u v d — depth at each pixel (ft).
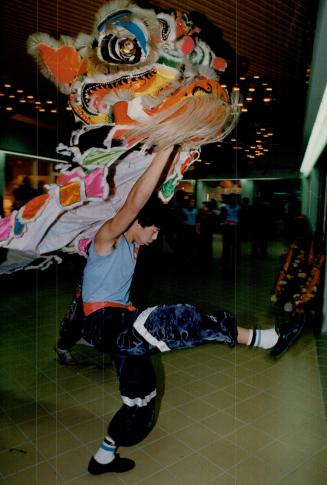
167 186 7.52
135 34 8.30
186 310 6.92
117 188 7.89
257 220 36.68
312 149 24.41
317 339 15.29
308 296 17.43
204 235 32.55
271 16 12.61
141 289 23.79
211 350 14.17
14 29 14.38
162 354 13.82
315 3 9.04
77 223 8.10
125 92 8.09
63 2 12.19
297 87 20.44
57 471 7.91
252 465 8.10
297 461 8.21
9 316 17.81
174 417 9.86
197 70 8.89
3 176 31.81
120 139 6.93
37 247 8.05
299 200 53.52
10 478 7.69
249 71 17.99
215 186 59.41
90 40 8.58
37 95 22.94
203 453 8.48
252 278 27.50
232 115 6.48
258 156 51.13
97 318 7.22
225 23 13.12
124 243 7.30
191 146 6.95
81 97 8.54
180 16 8.85
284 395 11.00
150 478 7.74
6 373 12.20
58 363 12.94
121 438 7.13
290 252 23.17
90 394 10.98
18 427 9.41
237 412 10.10
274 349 7.45
